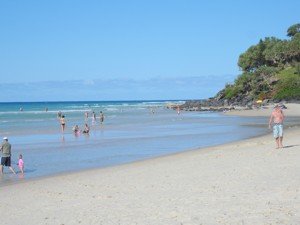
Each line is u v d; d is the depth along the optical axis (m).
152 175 16.78
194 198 11.98
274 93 109.12
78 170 20.38
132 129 46.19
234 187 13.12
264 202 10.99
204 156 21.78
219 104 117.50
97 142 33.31
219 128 44.69
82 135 39.81
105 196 13.16
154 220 10.01
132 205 11.64
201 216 10.08
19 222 10.68
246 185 13.29
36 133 42.91
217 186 13.46
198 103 128.38
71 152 27.52
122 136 37.97
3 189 15.99
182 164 19.41
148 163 21.19
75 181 16.78
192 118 67.50
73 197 13.38
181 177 15.72
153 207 11.24
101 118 55.22
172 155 24.11
